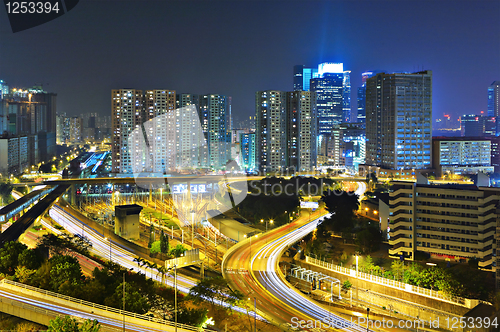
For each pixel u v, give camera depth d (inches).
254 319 4170.8
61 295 3951.8
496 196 6245.1
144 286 4731.8
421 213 6752.0
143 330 3412.9
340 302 5674.2
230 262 6018.7
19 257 4845.0
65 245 6422.2
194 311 3946.9
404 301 5457.7
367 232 7199.8
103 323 3508.9
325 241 7623.0
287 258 7106.3
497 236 5561.0
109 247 6963.6
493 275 5826.8
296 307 4628.4
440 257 6668.3
